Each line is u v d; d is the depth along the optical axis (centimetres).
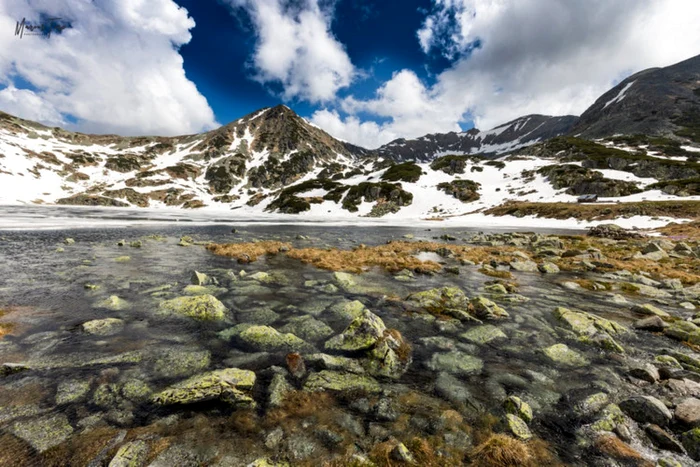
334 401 730
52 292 1466
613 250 3512
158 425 626
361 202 13188
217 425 633
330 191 14725
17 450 548
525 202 10794
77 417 639
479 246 4025
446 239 4778
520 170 14638
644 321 1266
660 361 973
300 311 1358
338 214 12425
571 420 688
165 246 3069
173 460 538
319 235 4956
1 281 1612
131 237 3597
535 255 3219
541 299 1661
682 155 14288
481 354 1008
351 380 824
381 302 1512
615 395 787
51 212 7556
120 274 1858
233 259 2520
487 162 16788
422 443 595
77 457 538
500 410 717
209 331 1111
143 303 1362
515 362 959
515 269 2488
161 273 1928
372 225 7581
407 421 666
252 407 692
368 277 2059
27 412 648
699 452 577
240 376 772
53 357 884
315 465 540
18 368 805
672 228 5562
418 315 1342
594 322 1262
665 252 3166
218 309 1284
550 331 1212
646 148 15812
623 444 610
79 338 1011
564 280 2130
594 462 569
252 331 1091
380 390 785
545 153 17638
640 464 562
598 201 9381
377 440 606
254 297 1535
